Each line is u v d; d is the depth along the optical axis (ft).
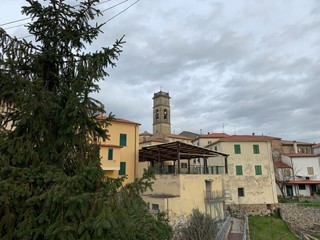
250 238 55.21
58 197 11.60
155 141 124.67
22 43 15.79
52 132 15.75
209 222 34.22
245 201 100.32
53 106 14.65
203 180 69.46
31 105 13.88
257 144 108.06
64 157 15.42
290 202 108.17
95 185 14.56
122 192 14.47
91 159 16.07
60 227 11.33
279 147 150.61
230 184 102.32
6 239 11.82
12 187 12.10
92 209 12.14
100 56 15.84
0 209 12.20
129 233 13.97
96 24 17.43
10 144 13.73
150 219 16.25
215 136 147.43
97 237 11.89
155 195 65.92
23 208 12.62
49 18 16.90
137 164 83.30
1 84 14.24
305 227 88.89
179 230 33.71
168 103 221.66
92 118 16.11
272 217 94.38
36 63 15.88
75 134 15.44
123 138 82.58
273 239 55.26
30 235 11.78
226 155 83.56
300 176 128.67
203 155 81.82
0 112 15.14
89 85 15.12
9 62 14.25
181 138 156.35
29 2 16.25
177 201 60.34
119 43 16.57
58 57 16.42
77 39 16.76
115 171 75.46
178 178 63.93
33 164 14.02
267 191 101.40
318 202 108.06
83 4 17.30
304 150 161.99
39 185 13.11
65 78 16.89
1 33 14.80
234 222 77.36
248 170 104.58
